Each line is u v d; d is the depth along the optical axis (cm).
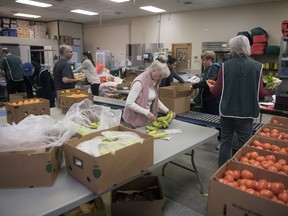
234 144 288
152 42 903
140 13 854
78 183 129
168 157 164
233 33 713
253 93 221
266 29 652
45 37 1028
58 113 280
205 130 223
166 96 331
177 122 248
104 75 588
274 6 633
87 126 178
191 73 790
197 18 780
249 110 223
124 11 819
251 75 218
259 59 652
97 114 195
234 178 137
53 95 452
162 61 221
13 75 546
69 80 383
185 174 293
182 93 343
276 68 611
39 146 129
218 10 732
